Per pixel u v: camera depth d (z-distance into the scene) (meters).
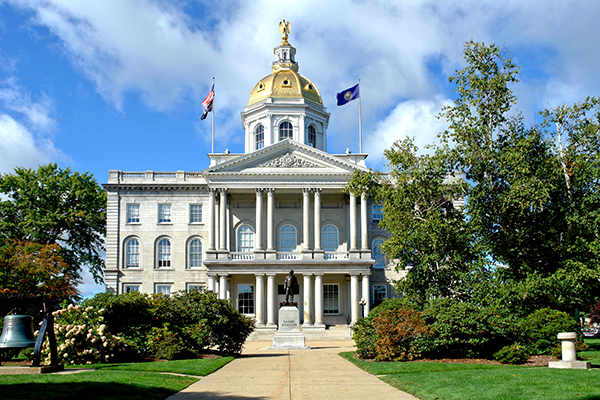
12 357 29.38
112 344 29.81
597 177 41.31
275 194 74.44
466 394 18.62
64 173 77.31
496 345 31.44
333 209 74.69
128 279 74.31
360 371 27.30
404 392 20.34
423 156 49.22
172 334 33.44
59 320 30.59
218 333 36.56
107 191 75.81
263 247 70.69
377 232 75.62
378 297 73.75
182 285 74.50
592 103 43.84
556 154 43.84
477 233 45.31
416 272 47.44
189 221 75.88
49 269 50.06
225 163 69.56
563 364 26.09
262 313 66.81
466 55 45.97
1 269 47.75
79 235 75.62
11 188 73.88
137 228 75.38
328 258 69.44
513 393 18.34
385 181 53.81
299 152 71.19
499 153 43.38
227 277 67.75
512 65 45.47
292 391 20.56
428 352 31.42
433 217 46.91
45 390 17.78
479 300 42.09
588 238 42.19
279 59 89.12
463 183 45.53
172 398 18.89
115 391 18.42
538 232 41.41
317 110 83.38
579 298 39.59
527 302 40.22
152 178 76.31
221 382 23.09
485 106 45.28
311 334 63.75
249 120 83.81
